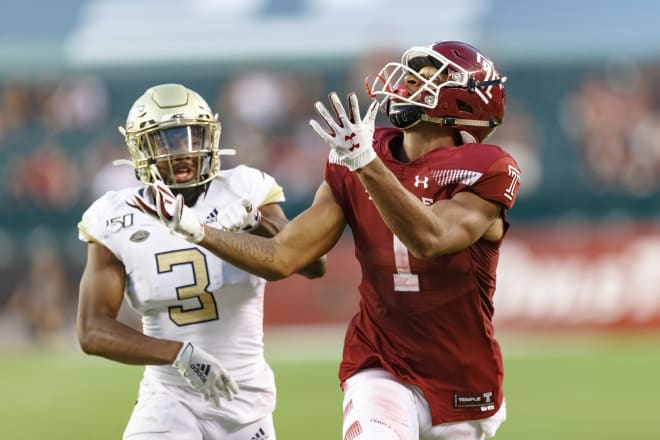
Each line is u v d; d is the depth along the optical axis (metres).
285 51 70.25
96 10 75.44
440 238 14.59
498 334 53.78
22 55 71.19
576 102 66.88
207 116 16.92
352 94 13.95
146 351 15.98
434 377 16.34
